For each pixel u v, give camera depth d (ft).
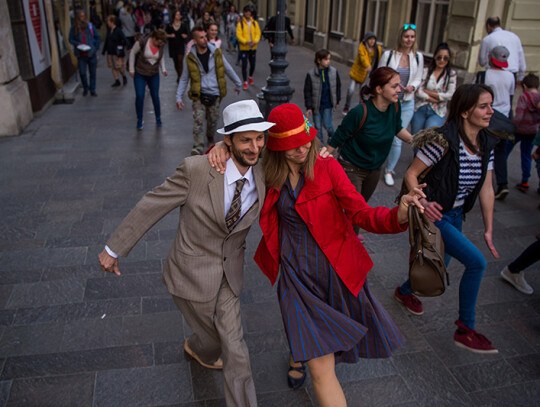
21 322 11.19
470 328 10.34
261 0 90.99
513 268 12.68
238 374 7.61
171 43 40.91
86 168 21.34
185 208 7.67
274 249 8.16
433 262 7.88
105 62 55.93
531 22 30.86
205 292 7.82
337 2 54.60
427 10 37.45
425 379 9.75
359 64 28.96
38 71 30.89
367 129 12.25
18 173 20.70
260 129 6.86
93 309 11.69
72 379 9.60
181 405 9.06
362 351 8.46
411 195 6.91
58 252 14.23
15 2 27.84
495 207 17.81
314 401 9.21
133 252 14.26
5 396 9.16
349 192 7.59
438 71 19.51
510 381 9.72
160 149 24.06
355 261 7.97
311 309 7.74
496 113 14.53
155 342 10.64
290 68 49.01
